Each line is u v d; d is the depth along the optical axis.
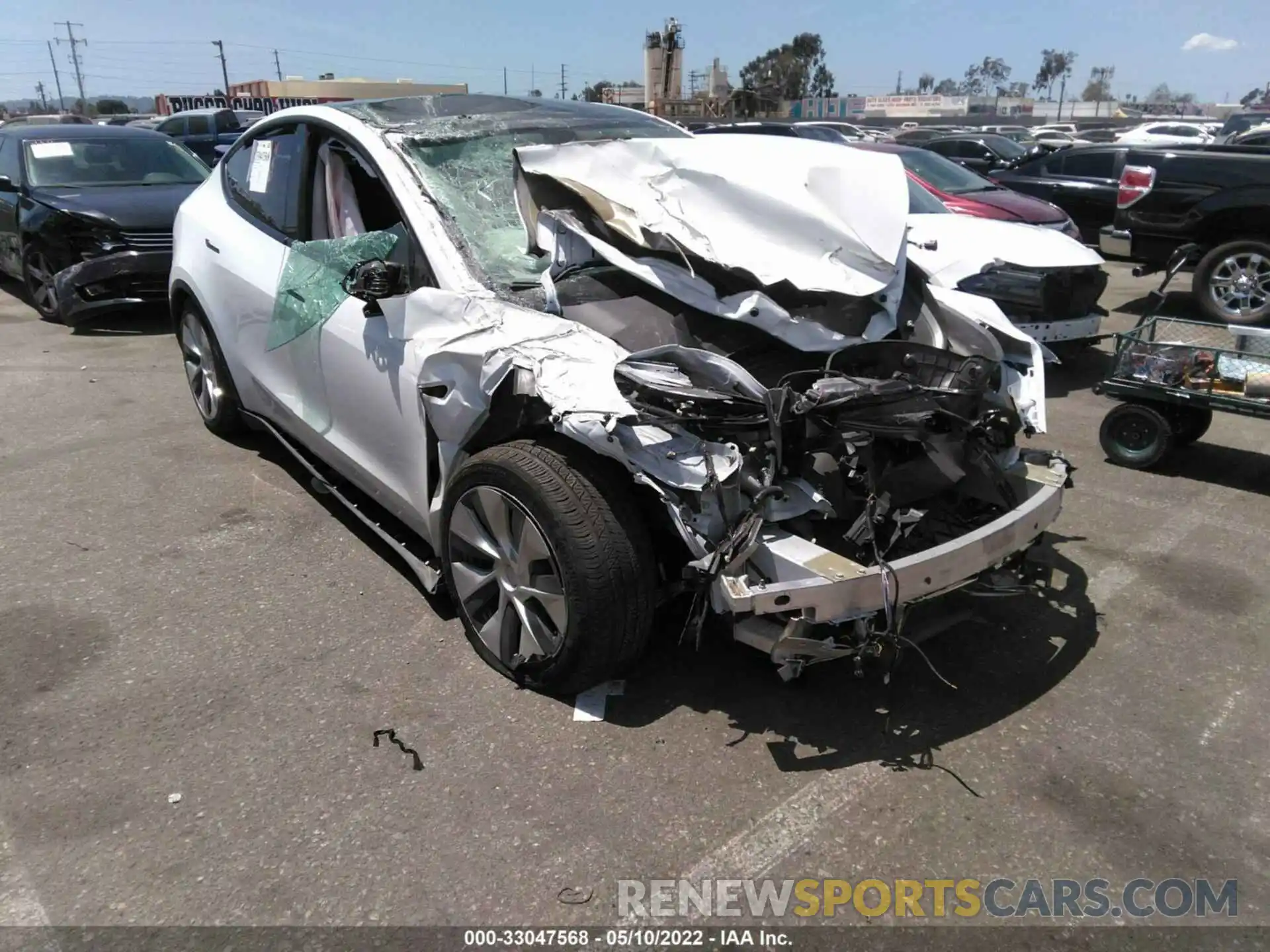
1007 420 3.10
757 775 2.59
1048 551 3.95
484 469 2.74
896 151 9.66
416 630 3.26
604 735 2.73
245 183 4.30
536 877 2.24
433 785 2.53
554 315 2.88
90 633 3.22
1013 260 6.04
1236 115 27.27
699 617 2.59
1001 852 2.35
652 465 2.41
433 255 3.08
